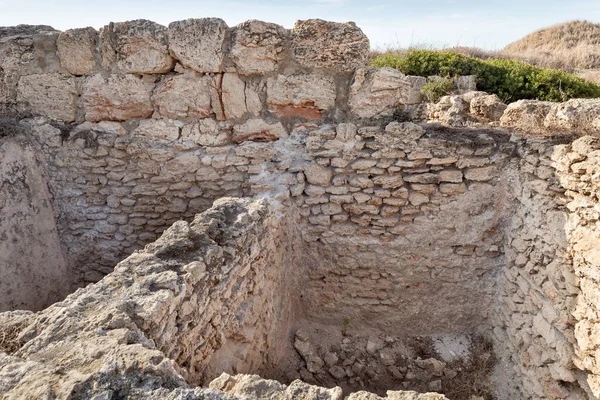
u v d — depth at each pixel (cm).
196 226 268
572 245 273
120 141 392
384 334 411
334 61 368
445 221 372
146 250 239
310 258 404
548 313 295
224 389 165
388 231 381
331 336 411
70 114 398
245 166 388
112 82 384
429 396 153
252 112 384
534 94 834
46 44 387
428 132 367
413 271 389
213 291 239
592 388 254
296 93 377
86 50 381
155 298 191
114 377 144
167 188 400
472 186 362
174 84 380
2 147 365
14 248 372
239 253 272
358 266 395
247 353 288
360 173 372
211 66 369
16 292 373
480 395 350
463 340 397
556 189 294
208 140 390
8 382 141
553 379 287
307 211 391
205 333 231
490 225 370
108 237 418
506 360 353
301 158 383
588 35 2031
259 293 315
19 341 169
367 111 377
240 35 359
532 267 320
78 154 399
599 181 250
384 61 987
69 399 135
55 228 417
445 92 735
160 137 393
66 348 160
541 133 353
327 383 368
